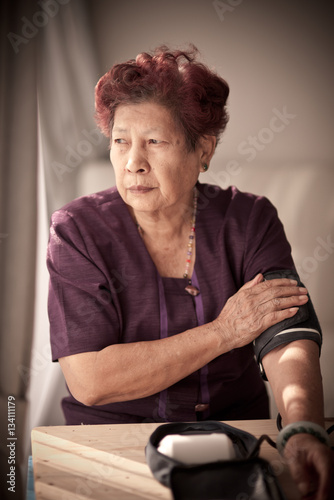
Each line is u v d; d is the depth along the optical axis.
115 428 1.03
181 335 1.17
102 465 0.90
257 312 1.17
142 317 1.25
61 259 1.25
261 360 1.18
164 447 0.86
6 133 1.60
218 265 1.31
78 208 1.31
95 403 1.17
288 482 0.83
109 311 1.22
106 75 1.21
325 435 0.90
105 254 1.27
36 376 1.82
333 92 2.32
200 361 1.17
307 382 1.06
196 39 2.26
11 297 1.63
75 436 1.00
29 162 1.62
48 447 0.96
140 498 0.81
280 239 1.37
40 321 1.83
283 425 1.03
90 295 1.22
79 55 2.05
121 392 1.16
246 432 0.94
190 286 1.29
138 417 1.29
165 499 0.80
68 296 1.23
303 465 0.84
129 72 1.16
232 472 0.81
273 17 2.26
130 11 2.20
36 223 1.63
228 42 2.27
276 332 1.16
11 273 1.62
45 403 1.88
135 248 1.28
